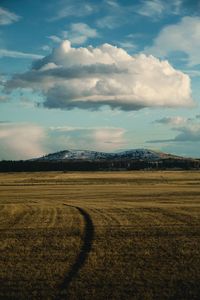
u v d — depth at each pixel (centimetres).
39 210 5447
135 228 3419
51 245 2659
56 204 6569
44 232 3284
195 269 1972
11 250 2494
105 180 16800
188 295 1602
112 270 1973
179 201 6762
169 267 2017
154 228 3400
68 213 4962
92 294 1622
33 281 1803
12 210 5478
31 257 2286
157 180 16125
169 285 1723
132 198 7700
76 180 17088
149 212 4850
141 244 2644
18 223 3959
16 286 1733
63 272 1953
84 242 2762
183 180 15775
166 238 2880
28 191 10569
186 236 2961
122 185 12769
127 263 2111
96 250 2450
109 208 5556
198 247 2520
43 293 1638
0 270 1995
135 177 19025
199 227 3428
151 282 1770
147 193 8956
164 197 7756
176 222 3800
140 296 1594
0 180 18012
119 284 1747
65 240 2859
